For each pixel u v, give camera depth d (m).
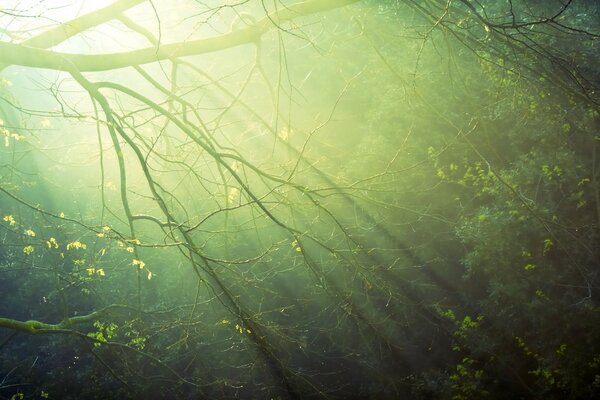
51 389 12.92
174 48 5.20
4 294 14.39
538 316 8.81
